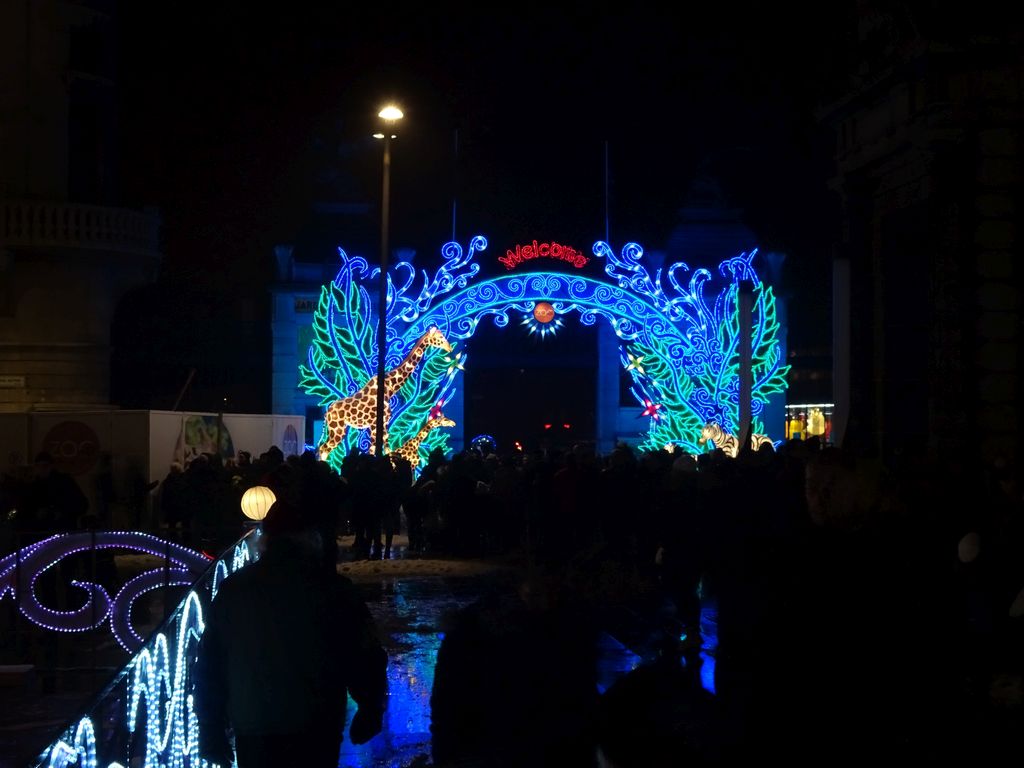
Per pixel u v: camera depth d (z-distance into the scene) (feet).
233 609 18.98
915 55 55.72
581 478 63.98
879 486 15.51
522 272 125.80
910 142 58.03
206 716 18.89
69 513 50.83
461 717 29.68
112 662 42.91
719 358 126.41
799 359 144.15
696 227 139.23
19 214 104.12
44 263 107.34
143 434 76.48
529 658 35.83
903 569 15.20
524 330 143.23
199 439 84.79
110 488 72.18
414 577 66.28
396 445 121.08
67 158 109.60
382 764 27.76
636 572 59.31
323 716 18.97
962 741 15.90
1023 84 55.42
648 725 18.07
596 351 143.23
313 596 19.11
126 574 67.21
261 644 18.83
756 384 127.24
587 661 35.63
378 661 19.90
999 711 19.71
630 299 125.90
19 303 107.24
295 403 131.95
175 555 44.98
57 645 43.62
